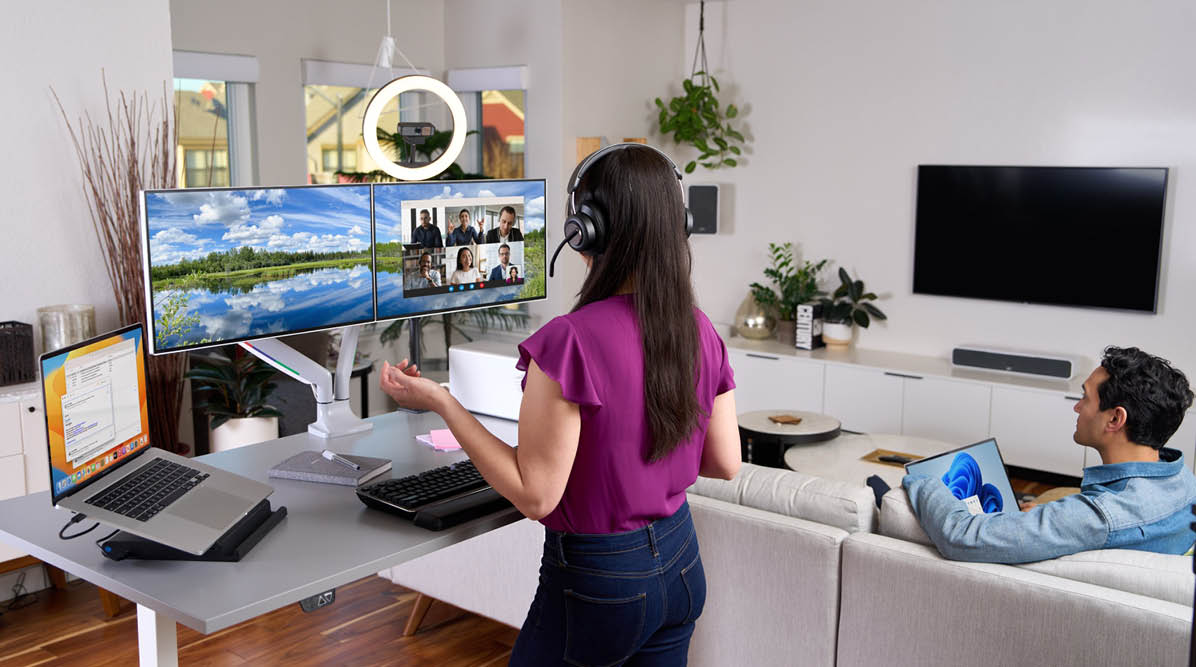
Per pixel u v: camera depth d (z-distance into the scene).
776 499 2.26
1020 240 5.04
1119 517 1.93
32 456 3.18
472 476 1.89
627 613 1.47
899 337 5.54
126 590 1.47
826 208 5.71
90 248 3.60
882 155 5.46
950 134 5.23
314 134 5.65
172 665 1.72
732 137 6.01
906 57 5.31
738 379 5.69
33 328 3.37
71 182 3.53
